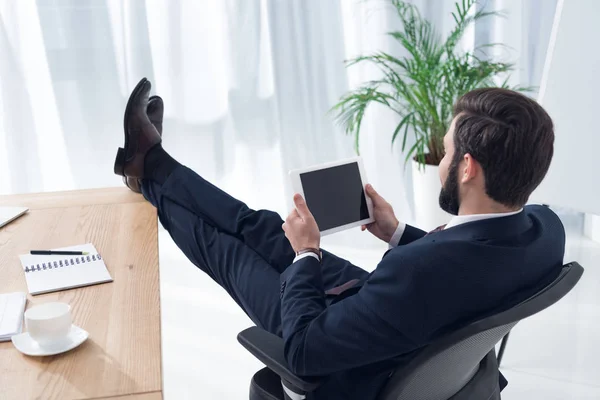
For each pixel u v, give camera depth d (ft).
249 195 10.77
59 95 9.73
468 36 10.56
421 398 3.96
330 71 10.47
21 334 3.84
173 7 9.77
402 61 10.46
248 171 10.66
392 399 3.67
